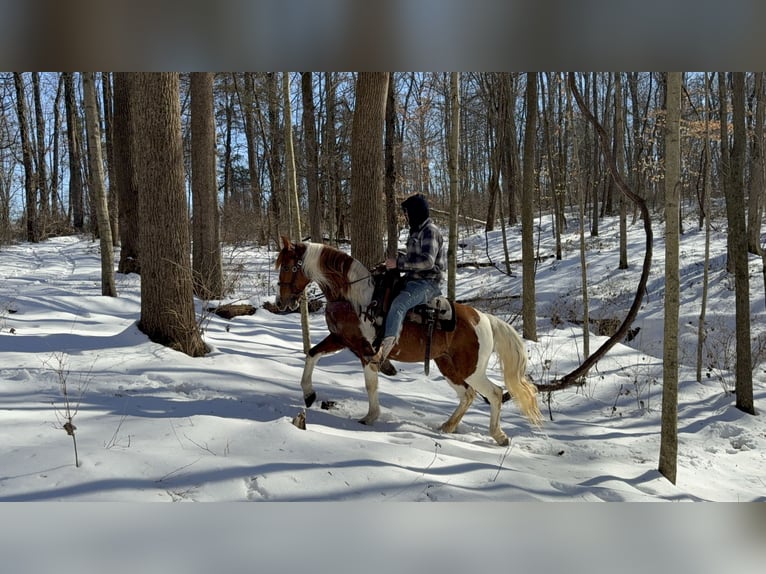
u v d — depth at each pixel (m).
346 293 6.19
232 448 4.58
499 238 24.92
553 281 18.78
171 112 7.68
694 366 10.83
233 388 6.53
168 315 7.80
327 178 23.47
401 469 4.41
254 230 25.64
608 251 21.59
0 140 29.19
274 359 8.66
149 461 4.10
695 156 22.88
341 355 9.52
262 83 21.31
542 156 28.09
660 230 23.78
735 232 8.28
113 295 12.04
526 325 11.75
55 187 36.16
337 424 5.99
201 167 13.41
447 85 25.12
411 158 25.78
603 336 12.09
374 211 11.38
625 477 5.41
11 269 17.52
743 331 8.16
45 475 3.76
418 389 8.34
